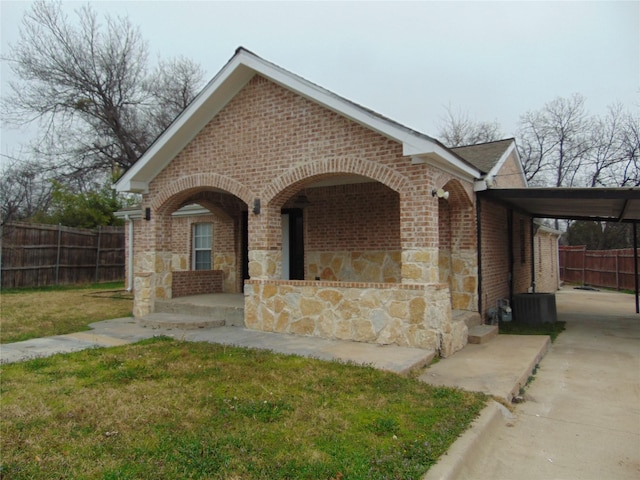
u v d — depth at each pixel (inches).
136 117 1269.7
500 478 150.6
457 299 396.8
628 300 709.9
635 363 304.8
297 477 134.0
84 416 177.8
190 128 400.2
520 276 568.1
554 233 858.8
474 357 293.1
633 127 1229.1
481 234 404.2
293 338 326.3
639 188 339.3
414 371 252.2
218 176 388.8
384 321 304.3
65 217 933.8
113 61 1190.9
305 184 362.0
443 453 152.8
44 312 461.1
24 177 1235.2
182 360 260.5
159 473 135.2
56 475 134.1
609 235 1277.1
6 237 713.6
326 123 335.3
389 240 434.9
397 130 294.5
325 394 203.6
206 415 179.2
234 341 315.9
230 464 140.5
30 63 1095.6
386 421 171.6
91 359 263.7
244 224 544.7
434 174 309.7
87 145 1195.9
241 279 542.3
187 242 599.5
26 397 198.4
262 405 188.5
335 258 462.0
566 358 319.0
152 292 429.1
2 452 148.0
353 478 133.5
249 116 373.7
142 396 200.4
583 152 1304.1
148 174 428.1
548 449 173.0
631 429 192.7
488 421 184.9
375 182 443.5
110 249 891.4
